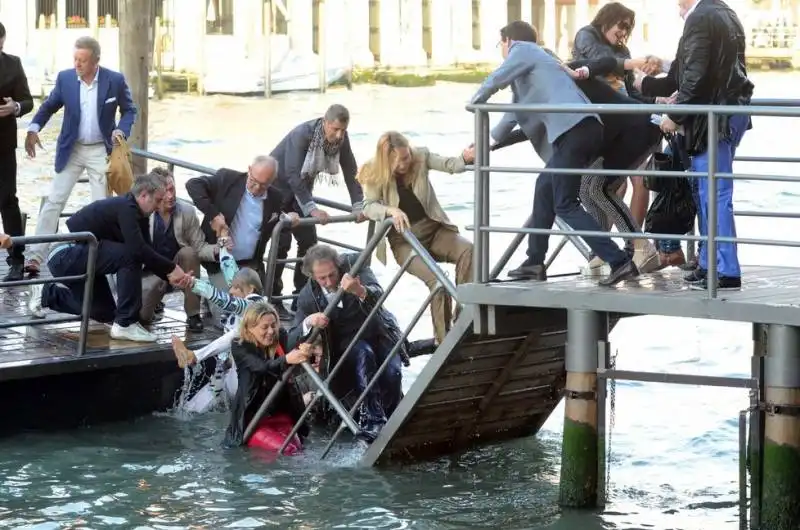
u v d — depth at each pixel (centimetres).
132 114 2130
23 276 2203
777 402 1338
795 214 1542
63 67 8338
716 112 1348
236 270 1906
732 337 2458
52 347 1858
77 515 1503
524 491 1588
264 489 1591
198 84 8625
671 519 1493
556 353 1722
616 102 1562
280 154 2005
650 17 10288
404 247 1733
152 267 1867
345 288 1669
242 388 1739
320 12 9025
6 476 1634
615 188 1599
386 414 1756
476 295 1486
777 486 1348
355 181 2008
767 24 10788
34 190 4725
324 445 1759
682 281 1503
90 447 1747
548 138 1502
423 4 9881
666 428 1875
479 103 1477
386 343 1770
